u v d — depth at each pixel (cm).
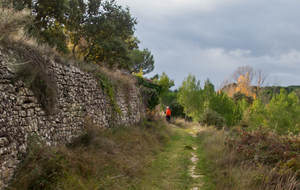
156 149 919
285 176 482
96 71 944
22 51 487
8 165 379
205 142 1055
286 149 600
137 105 1455
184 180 595
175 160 797
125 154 697
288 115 1614
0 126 378
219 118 1867
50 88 556
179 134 1430
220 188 497
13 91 434
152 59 4159
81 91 766
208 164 723
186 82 2250
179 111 2631
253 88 5203
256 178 488
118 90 1141
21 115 446
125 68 1795
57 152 487
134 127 1148
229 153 730
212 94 2275
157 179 592
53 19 1263
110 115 976
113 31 1642
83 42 1623
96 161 543
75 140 645
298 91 2816
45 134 519
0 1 514
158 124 1489
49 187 388
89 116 781
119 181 489
